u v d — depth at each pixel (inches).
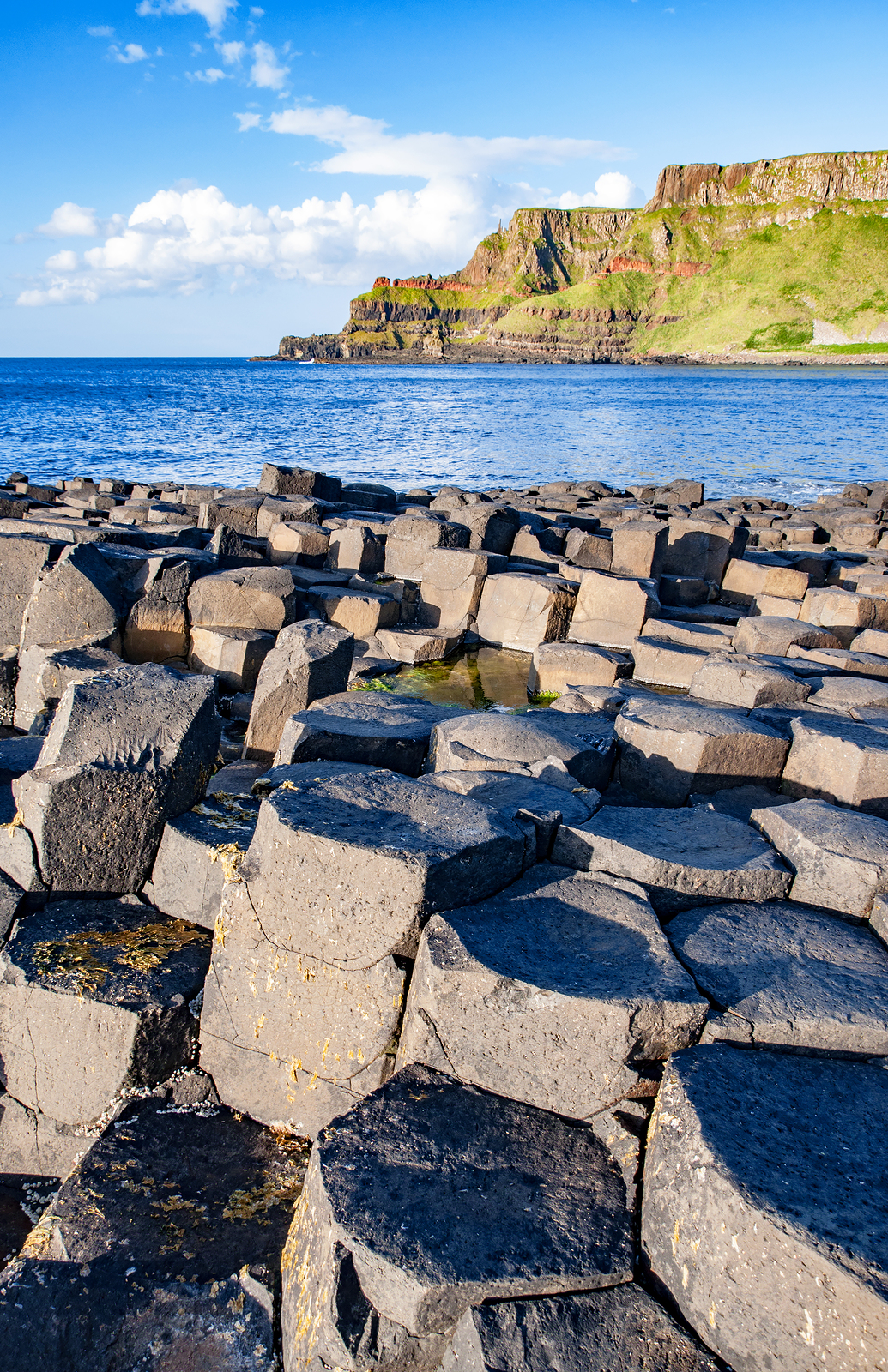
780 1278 86.9
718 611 422.6
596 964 122.6
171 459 1258.0
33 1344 104.7
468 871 134.0
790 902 149.6
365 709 225.0
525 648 398.3
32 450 1360.7
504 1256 96.2
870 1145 99.1
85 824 163.2
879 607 372.2
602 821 159.6
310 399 2977.4
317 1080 136.4
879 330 6161.4
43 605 308.2
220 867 158.4
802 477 1203.9
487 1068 119.3
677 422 2065.7
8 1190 145.5
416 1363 94.8
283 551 455.5
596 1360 90.4
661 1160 102.1
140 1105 141.7
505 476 1159.0
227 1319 107.9
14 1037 148.8
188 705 176.6
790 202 7377.0
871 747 189.2
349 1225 98.0
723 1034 115.3
